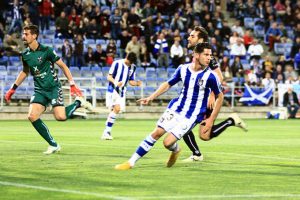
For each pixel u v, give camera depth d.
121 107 38.81
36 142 35.09
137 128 50.38
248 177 21.92
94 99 63.78
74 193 18.09
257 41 78.19
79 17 71.69
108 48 69.56
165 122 23.39
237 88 72.12
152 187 19.42
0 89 63.25
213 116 23.58
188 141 26.39
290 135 43.88
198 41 25.48
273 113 70.25
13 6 69.88
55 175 21.66
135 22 73.25
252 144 35.84
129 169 23.42
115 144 34.69
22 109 62.88
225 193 18.56
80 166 24.16
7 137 38.97
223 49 75.62
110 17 74.88
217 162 26.27
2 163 24.86
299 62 77.06
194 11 78.75
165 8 78.94
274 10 84.88
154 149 31.45
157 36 72.75
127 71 39.19
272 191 19.05
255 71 74.31
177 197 17.73
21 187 19.05
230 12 85.00
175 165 24.98
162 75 71.50
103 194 17.98
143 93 69.38
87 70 68.38
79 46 68.31
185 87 23.41
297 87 70.94
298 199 17.73
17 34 69.62
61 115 28.55
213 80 23.25
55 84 28.45
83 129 48.34
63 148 31.77
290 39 83.12
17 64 67.00
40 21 70.88
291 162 26.58
